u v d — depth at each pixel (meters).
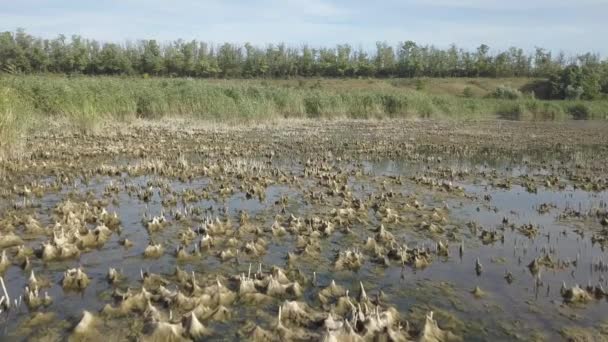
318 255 7.71
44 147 16.91
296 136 23.81
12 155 14.56
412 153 19.73
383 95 40.16
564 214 10.51
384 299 6.19
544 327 5.59
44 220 9.05
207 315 5.61
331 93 39.28
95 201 10.34
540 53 88.56
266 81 71.00
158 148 18.14
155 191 11.66
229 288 6.36
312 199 11.18
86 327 5.19
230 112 28.86
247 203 10.80
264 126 27.98
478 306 6.07
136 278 6.67
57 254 7.32
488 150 21.45
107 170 13.48
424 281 6.81
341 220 9.34
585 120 46.38
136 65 73.00
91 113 21.88
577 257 7.82
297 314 5.59
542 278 7.00
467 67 87.25
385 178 14.16
